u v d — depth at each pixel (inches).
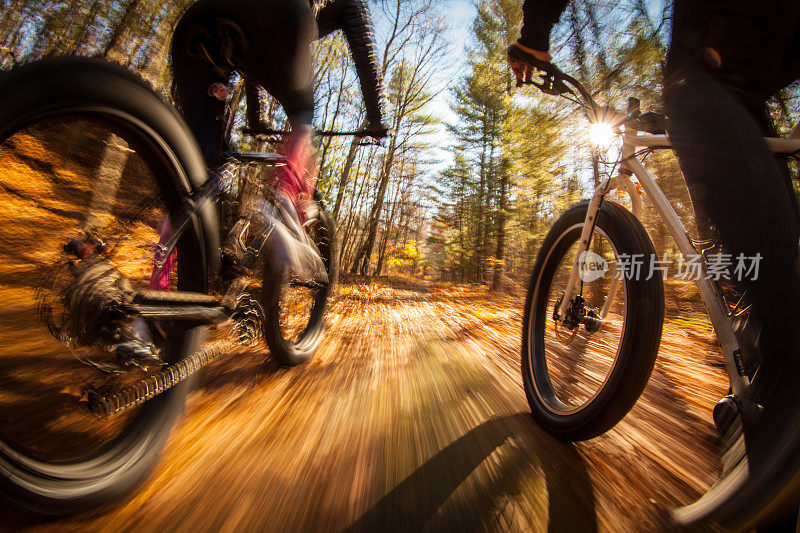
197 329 51.8
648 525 44.2
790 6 39.9
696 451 63.0
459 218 1239.5
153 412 46.4
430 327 176.4
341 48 481.7
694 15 42.1
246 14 53.0
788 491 31.5
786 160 42.8
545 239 76.3
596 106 58.7
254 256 60.2
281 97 64.5
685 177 45.6
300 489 47.6
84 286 37.7
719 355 126.8
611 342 60.7
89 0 279.0
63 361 58.2
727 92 41.0
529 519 44.6
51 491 35.5
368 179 1032.8
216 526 40.5
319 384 82.2
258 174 60.7
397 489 48.9
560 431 61.5
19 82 31.7
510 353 129.6
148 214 45.0
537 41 57.5
